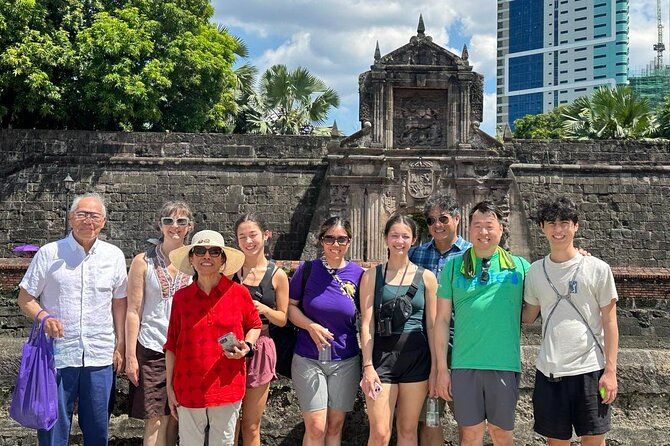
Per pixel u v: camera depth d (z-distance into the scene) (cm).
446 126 2780
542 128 6234
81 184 2847
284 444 710
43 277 639
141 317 669
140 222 2850
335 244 655
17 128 3167
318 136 2956
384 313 634
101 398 641
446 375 623
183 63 3119
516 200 2800
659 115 3966
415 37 2761
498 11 19425
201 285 613
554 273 611
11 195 2825
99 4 3119
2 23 2786
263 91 4425
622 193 2936
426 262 779
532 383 721
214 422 600
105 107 2898
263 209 2888
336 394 642
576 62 17950
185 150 2912
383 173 2733
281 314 657
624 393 713
